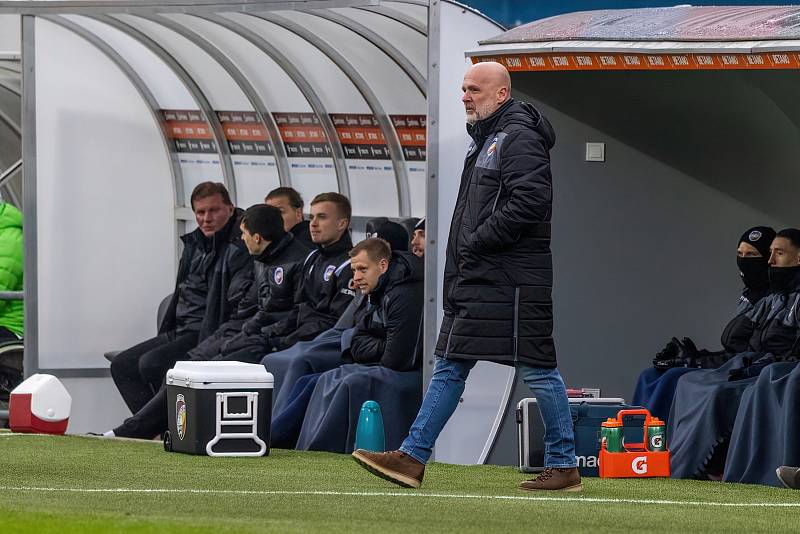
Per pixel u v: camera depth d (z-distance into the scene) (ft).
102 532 60.34
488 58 102.83
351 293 125.08
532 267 82.89
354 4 112.27
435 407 84.38
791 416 92.38
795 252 104.27
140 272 137.49
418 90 128.98
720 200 112.98
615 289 111.55
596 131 110.83
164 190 138.62
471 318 82.99
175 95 138.72
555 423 84.99
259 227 129.49
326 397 114.21
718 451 97.50
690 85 107.96
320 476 94.53
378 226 126.72
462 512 73.72
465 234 83.66
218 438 108.68
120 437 124.16
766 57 94.84
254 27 129.59
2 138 153.99
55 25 133.39
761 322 105.29
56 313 133.80
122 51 135.54
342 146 135.23
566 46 100.01
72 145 134.72
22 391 127.54
